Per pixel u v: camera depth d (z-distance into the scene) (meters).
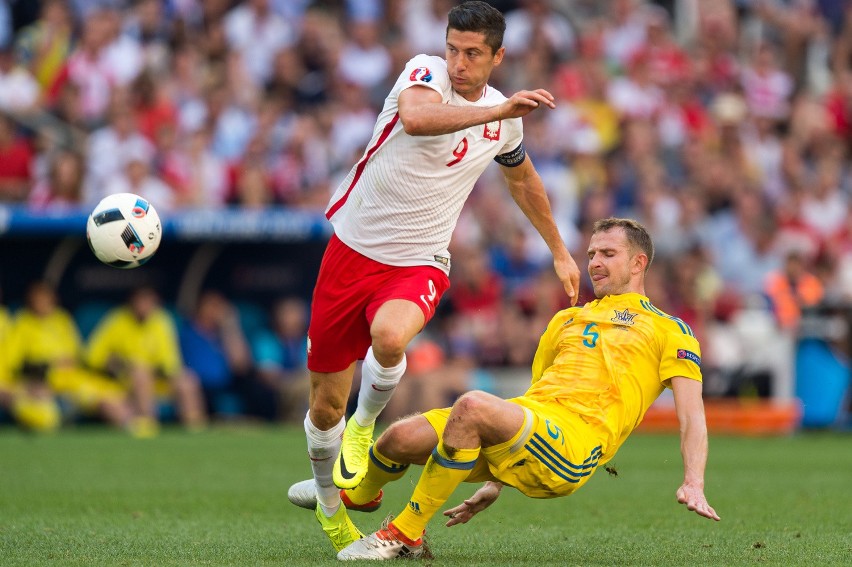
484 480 20.61
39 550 21.02
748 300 63.06
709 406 56.75
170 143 60.84
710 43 79.19
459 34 20.12
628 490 33.22
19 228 52.53
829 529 25.14
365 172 20.84
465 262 58.28
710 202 69.31
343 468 20.27
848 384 57.28
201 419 55.81
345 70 69.06
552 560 20.36
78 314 56.25
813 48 83.44
